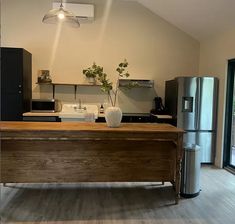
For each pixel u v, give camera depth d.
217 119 4.93
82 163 3.20
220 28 4.69
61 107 5.55
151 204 3.15
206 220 2.78
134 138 3.06
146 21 5.64
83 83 5.53
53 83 5.35
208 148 4.97
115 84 5.64
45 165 3.15
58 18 3.31
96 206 3.07
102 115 5.18
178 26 5.62
